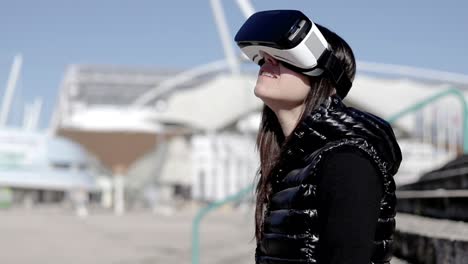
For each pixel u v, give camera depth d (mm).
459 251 4426
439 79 94688
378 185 1837
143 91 170750
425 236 5207
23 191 87312
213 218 51250
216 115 65938
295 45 2021
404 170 23312
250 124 66625
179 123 66812
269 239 2004
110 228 34406
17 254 18969
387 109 61438
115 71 173375
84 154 90000
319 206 1848
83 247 21688
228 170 79062
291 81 2104
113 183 90375
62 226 36156
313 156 1944
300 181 1924
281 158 2107
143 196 99312
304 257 1871
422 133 21250
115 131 83500
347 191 1775
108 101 166625
